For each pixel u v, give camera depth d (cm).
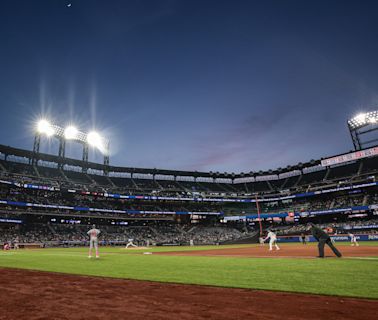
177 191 8281
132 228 7250
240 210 8256
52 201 6494
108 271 1115
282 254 2077
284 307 530
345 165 7781
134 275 990
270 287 716
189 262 1496
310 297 607
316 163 7988
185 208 8000
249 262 1405
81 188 7081
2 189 6056
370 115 7094
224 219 7812
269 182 8925
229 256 1998
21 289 745
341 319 451
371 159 7388
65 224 6588
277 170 8794
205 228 7788
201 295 649
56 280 895
